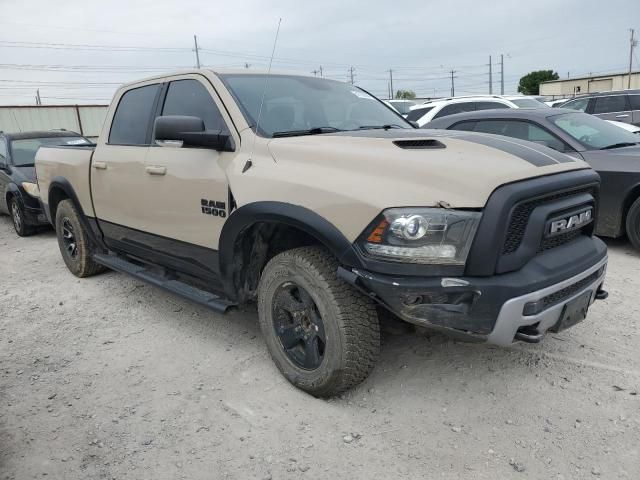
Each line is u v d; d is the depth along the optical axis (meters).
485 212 2.58
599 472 2.54
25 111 25.25
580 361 3.54
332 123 3.91
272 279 3.27
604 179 5.95
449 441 2.80
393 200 2.68
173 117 3.44
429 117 11.16
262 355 3.78
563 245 3.04
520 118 6.70
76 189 5.18
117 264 4.87
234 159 3.46
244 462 2.69
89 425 3.04
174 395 3.31
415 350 3.75
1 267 6.54
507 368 3.49
